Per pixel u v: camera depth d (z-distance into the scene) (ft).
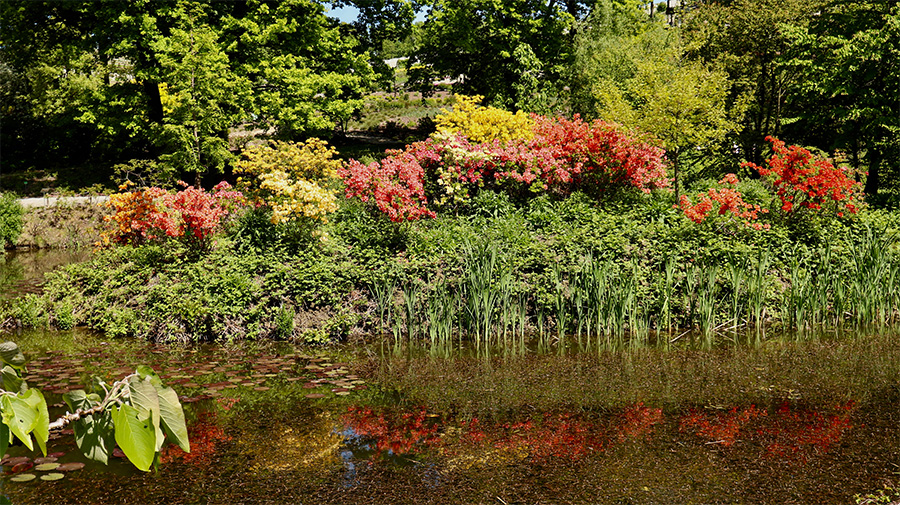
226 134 61.26
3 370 5.33
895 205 50.70
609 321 27.68
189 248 31.45
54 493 13.28
